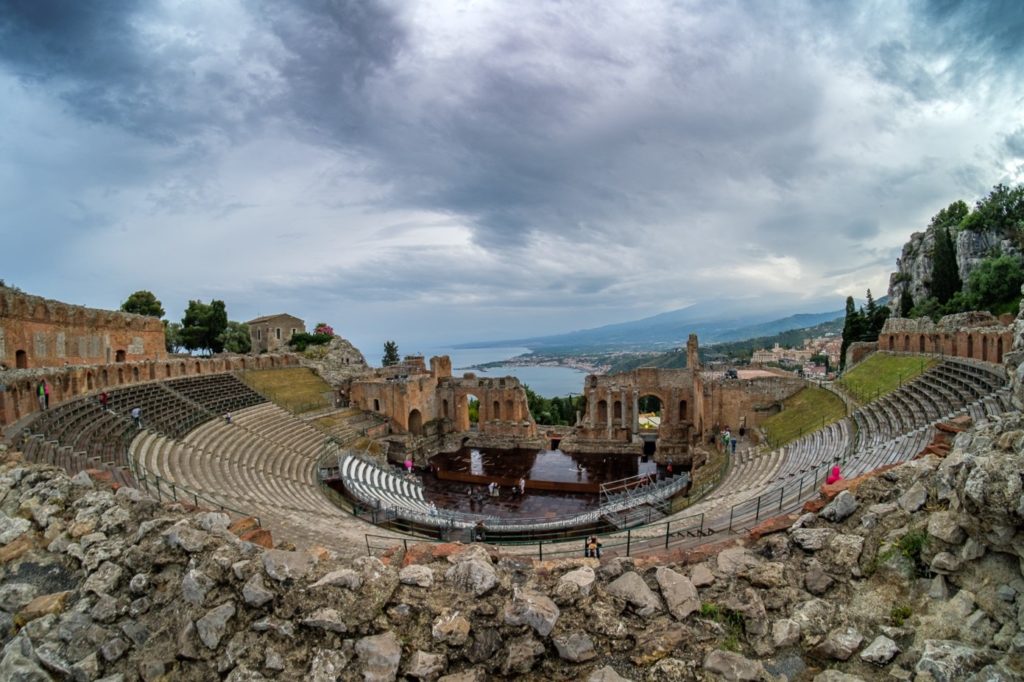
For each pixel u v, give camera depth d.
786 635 10.60
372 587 11.39
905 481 13.65
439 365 91.81
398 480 57.25
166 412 50.81
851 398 52.09
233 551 12.67
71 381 44.94
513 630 10.72
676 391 79.81
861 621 10.72
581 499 55.94
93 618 12.00
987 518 9.65
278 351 115.00
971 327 52.88
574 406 134.50
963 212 120.81
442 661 10.30
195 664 10.82
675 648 10.42
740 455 52.78
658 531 29.64
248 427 56.88
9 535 15.30
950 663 9.00
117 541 14.05
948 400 35.53
